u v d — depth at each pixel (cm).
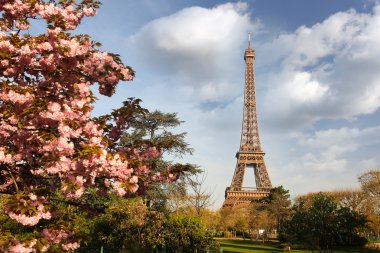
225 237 9531
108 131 894
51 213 672
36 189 654
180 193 2978
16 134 672
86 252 2472
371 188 5622
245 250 4416
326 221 2361
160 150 983
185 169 1009
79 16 853
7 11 766
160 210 2745
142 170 881
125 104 922
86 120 748
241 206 9412
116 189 730
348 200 5738
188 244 2238
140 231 2447
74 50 720
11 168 733
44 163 702
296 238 2452
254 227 7925
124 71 847
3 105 691
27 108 655
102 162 688
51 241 704
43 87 761
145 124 2781
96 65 812
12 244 589
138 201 2552
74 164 674
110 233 2492
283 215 6944
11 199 605
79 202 953
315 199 2522
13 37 715
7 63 696
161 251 2356
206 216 5525
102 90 866
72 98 763
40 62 719
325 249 2453
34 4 772
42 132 651
